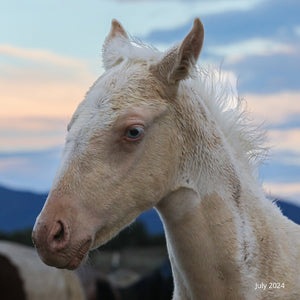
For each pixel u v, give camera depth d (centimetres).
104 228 354
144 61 378
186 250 367
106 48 414
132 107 353
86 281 1031
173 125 367
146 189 358
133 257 2355
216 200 365
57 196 340
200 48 361
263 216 378
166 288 1228
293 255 377
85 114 355
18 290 924
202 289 366
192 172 370
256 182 395
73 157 346
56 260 336
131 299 1227
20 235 2259
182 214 367
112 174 348
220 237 361
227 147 384
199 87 396
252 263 363
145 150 357
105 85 363
